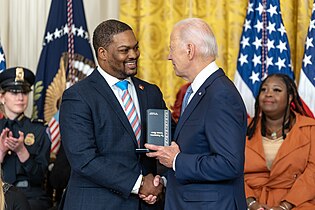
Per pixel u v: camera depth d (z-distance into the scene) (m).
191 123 3.30
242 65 5.66
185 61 3.35
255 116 4.83
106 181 3.52
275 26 5.66
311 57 5.44
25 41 6.30
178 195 3.35
